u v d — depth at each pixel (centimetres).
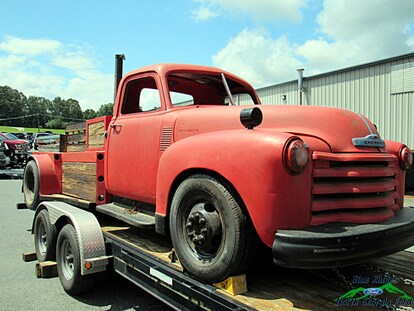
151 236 367
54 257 426
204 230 244
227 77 392
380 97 1184
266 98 1547
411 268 286
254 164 220
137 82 388
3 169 1705
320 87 1349
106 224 425
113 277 397
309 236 203
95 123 434
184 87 388
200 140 258
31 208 535
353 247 205
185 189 260
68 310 344
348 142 251
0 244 567
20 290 391
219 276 235
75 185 457
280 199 214
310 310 213
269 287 245
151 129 336
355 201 236
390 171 264
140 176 344
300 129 256
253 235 233
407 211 271
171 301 268
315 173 226
